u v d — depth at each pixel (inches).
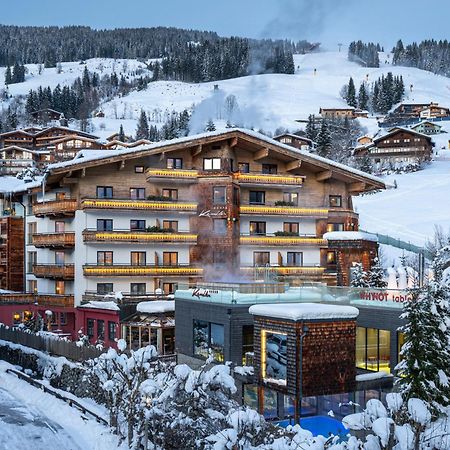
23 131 5639.8
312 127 5743.1
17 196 2114.9
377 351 1019.3
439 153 5113.2
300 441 542.6
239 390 924.0
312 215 1929.1
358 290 1066.7
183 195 1854.1
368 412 540.1
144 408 708.7
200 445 667.4
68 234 1764.3
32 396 1087.0
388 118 7401.6
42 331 1592.0
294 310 773.3
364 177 1964.8
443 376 644.1
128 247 1775.3
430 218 2992.1
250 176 1849.2
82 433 872.9
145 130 6761.8
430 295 665.0
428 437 557.3
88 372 989.2
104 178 1771.7
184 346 1254.3
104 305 1595.7
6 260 2124.8
